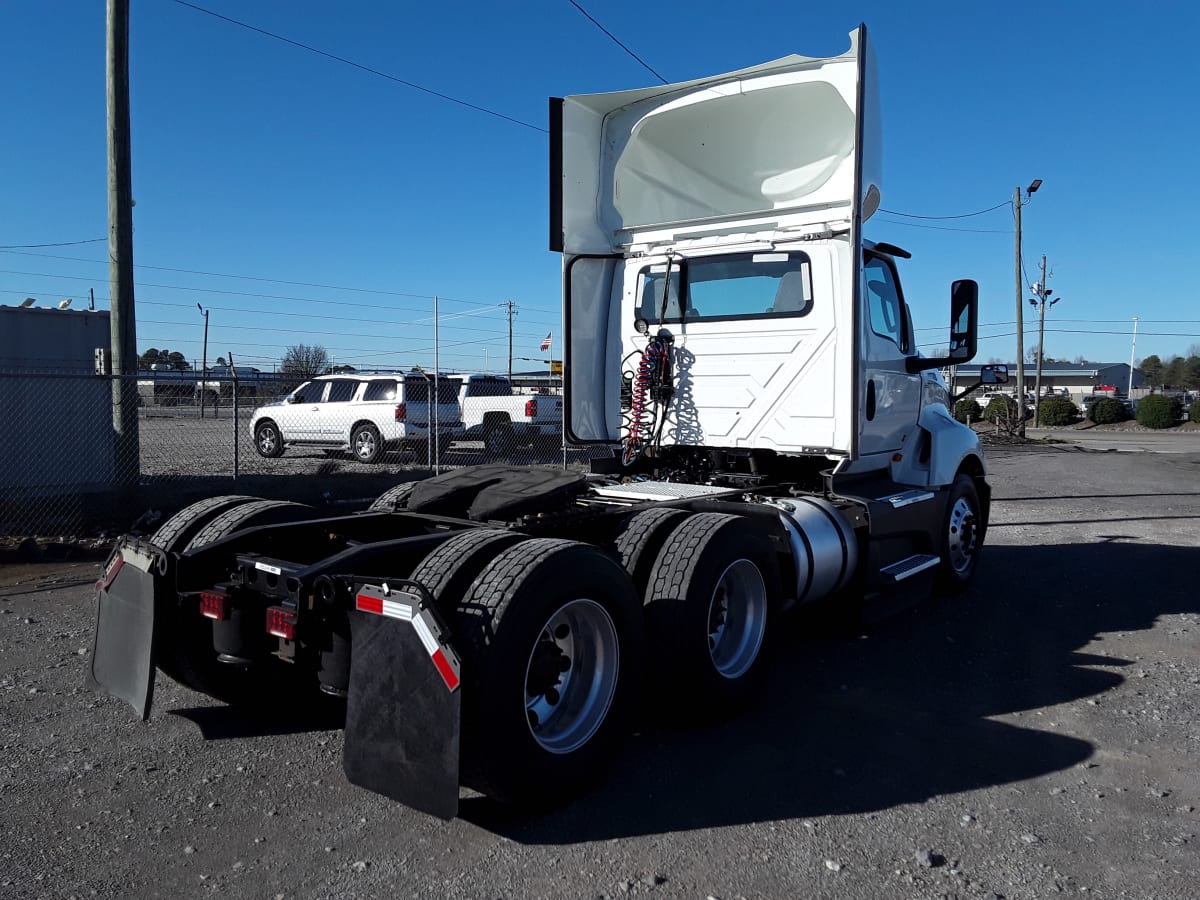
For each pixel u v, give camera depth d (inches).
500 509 179.2
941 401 302.8
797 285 235.0
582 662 154.3
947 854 132.1
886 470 263.3
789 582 208.2
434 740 127.6
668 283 257.3
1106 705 195.9
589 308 264.5
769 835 137.2
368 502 460.4
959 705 195.9
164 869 126.2
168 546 186.2
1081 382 3924.7
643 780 156.7
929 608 283.0
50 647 229.1
